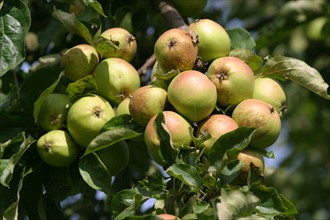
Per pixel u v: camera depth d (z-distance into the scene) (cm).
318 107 899
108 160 419
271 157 397
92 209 590
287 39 788
